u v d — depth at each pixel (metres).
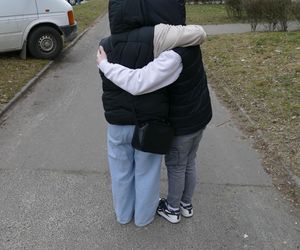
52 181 4.45
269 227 3.69
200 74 3.14
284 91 7.11
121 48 2.99
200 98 3.18
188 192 3.69
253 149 5.23
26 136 5.66
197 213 3.88
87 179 4.50
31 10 9.90
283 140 5.30
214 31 15.20
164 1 2.91
